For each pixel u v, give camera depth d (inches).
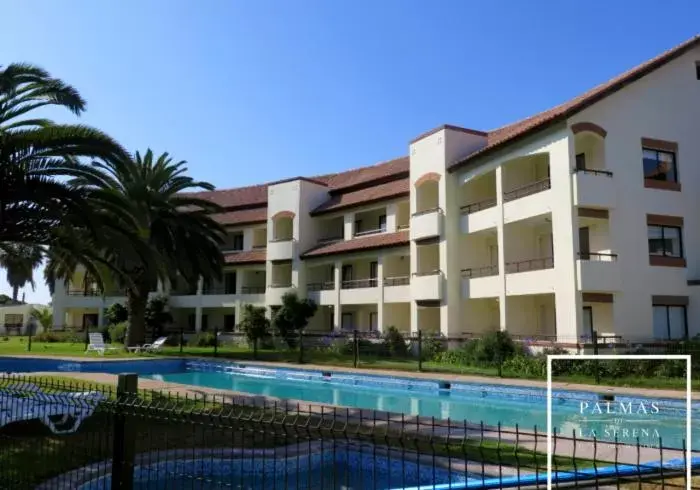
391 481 317.1
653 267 935.7
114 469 244.8
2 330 2374.5
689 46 995.9
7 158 570.9
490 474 289.0
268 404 503.5
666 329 936.3
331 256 1515.7
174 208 1234.0
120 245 665.6
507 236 1059.3
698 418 559.8
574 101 1096.2
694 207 987.9
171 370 1104.2
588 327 945.5
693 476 271.3
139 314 1288.1
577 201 895.7
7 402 390.0
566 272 900.0
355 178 1705.2
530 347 933.2
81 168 652.7
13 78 603.8
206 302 1774.1
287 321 1385.3
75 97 636.1
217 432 394.6
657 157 984.3
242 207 1902.1
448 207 1174.3
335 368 938.1
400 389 826.8
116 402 248.8
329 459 352.8
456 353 1007.0
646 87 989.8
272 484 313.1
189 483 310.3
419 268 1242.0
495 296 1059.9
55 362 1006.4
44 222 632.4
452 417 603.8
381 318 1370.6
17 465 316.5
